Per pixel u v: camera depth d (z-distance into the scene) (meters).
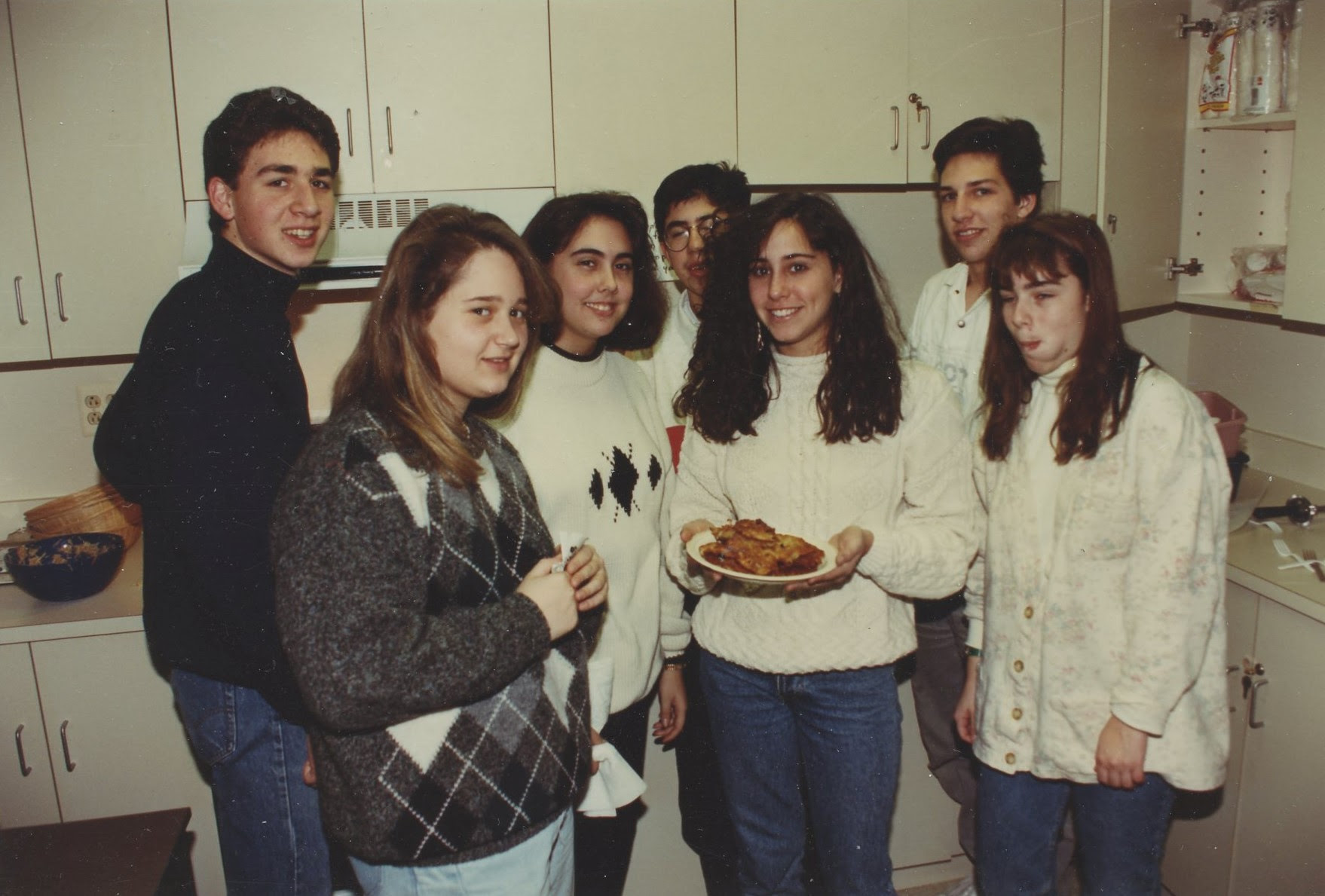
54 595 1.89
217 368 1.30
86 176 1.88
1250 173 2.30
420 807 1.04
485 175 2.03
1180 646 1.33
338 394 1.09
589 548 1.22
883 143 2.17
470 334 1.08
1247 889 1.78
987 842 1.56
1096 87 2.19
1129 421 1.35
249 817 1.43
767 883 1.65
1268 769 1.72
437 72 1.98
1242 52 2.09
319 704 0.97
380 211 1.98
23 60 1.82
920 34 2.13
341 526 0.97
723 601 1.57
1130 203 2.14
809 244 1.42
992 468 1.51
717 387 1.55
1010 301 1.39
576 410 1.50
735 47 2.07
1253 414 2.34
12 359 1.91
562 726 1.15
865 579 1.50
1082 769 1.42
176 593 1.37
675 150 2.09
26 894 1.18
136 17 1.85
